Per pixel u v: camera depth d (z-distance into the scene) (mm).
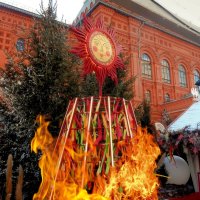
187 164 6652
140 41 25047
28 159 6281
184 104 22547
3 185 5895
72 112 4023
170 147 6438
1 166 6211
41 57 6434
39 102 6074
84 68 3992
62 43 6684
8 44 18984
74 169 3947
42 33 6719
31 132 6145
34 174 6051
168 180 6516
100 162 3885
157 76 26188
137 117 9633
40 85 6035
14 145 6574
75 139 4016
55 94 6074
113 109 4152
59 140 4223
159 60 27141
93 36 4180
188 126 6531
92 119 3994
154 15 27906
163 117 20953
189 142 6168
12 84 6316
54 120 6109
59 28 7059
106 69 4227
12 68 6840
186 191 6371
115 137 4051
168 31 28375
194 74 31266
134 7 26047
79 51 3973
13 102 6160
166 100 26672
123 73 9664
